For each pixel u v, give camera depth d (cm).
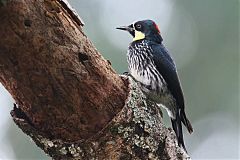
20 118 920
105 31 1944
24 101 885
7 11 813
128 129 923
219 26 2023
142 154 945
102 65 919
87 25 1959
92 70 902
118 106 929
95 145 908
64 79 873
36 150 1859
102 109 910
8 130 1883
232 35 2016
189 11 2030
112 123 905
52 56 859
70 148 906
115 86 932
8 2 809
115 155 923
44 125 901
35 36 840
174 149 994
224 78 2012
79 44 890
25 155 1856
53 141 905
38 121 899
